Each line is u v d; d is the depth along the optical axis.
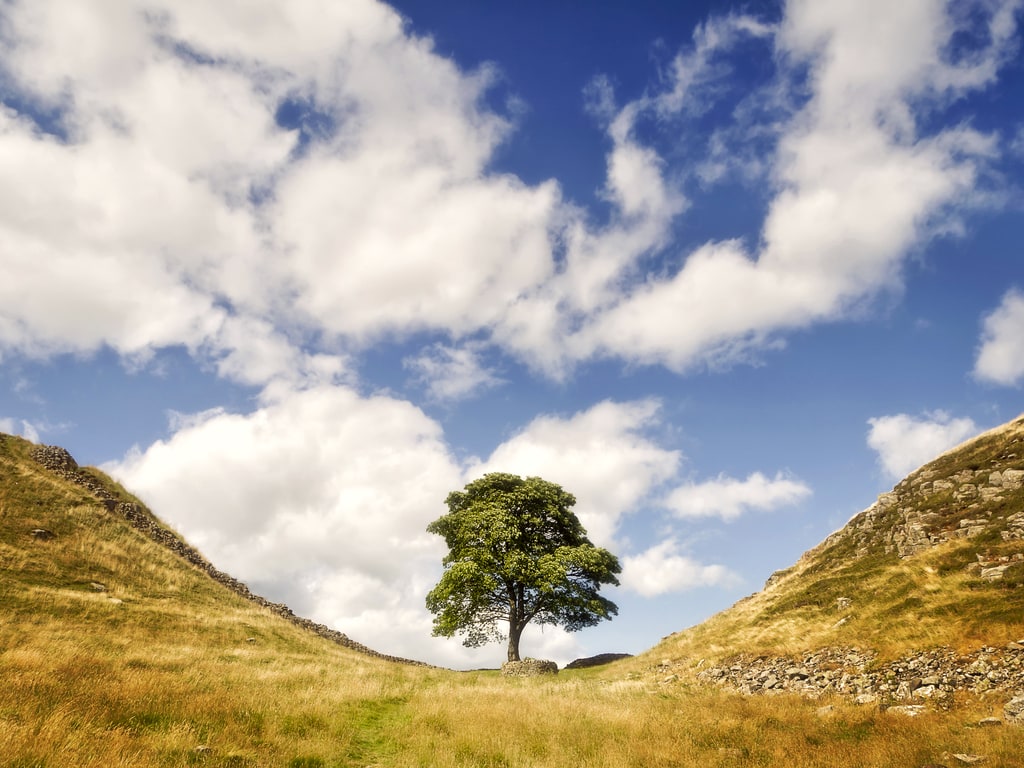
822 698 22.67
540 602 41.94
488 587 40.00
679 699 24.78
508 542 41.44
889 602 29.94
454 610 41.56
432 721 18.39
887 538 39.28
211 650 28.69
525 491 43.50
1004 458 38.78
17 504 38.19
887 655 24.66
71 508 40.94
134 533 43.03
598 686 30.59
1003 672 20.12
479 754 15.51
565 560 41.00
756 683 27.38
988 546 30.00
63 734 11.75
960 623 24.33
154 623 31.12
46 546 35.47
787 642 31.45
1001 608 23.75
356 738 16.48
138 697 15.17
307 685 21.94
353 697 20.64
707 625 45.09
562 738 17.44
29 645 21.45
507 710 20.03
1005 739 14.63
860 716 18.66
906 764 14.13
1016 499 33.38
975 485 37.22
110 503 46.09
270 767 12.57
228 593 42.47
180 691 16.69
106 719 13.34
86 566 35.50
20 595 28.41
